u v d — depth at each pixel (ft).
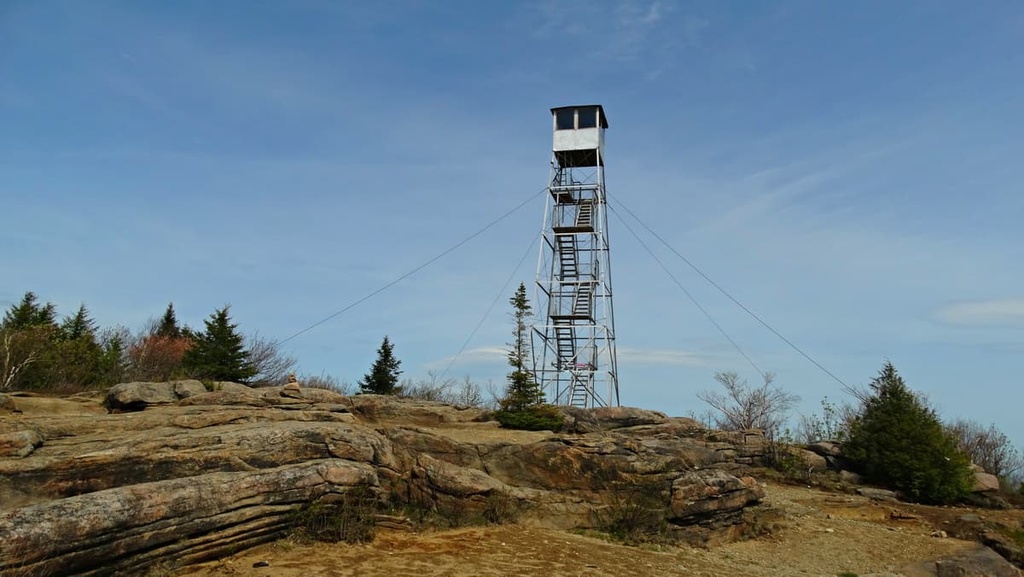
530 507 67.51
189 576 42.29
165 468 52.16
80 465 49.55
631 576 51.39
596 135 135.44
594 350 129.59
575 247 137.59
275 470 51.72
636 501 70.44
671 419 106.42
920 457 94.84
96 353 129.49
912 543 71.92
